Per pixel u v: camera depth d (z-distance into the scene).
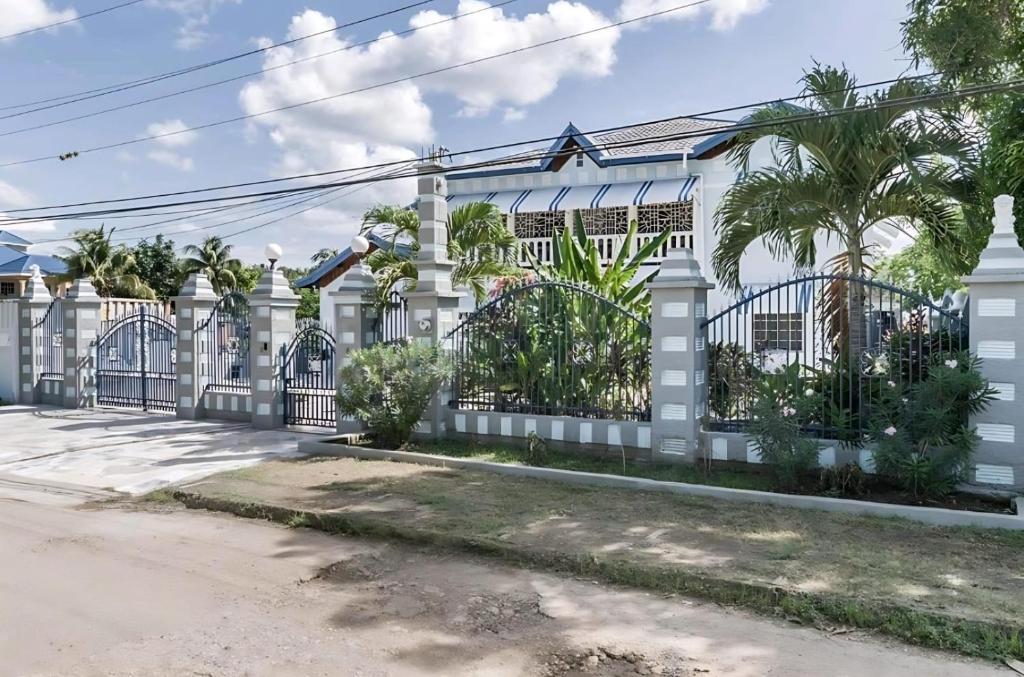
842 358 9.66
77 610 5.71
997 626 4.98
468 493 9.09
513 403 11.89
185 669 4.67
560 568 6.64
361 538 7.78
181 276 55.69
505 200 22.81
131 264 47.22
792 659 4.78
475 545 7.14
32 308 20.47
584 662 4.77
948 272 10.93
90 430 15.55
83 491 10.24
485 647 5.02
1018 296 8.10
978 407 8.20
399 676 4.58
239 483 9.95
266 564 6.93
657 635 5.19
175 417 17.23
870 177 9.99
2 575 6.58
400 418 11.79
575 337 11.33
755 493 8.51
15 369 20.75
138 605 5.83
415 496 8.98
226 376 16.73
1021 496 7.96
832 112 9.29
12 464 12.12
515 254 16.14
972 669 4.62
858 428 9.20
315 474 10.40
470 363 12.38
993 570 6.10
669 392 10.14
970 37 10.88
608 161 21.77
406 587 6.26
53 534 8.02
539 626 5.38
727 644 5.03
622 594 6.02
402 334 13.35
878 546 6.76
